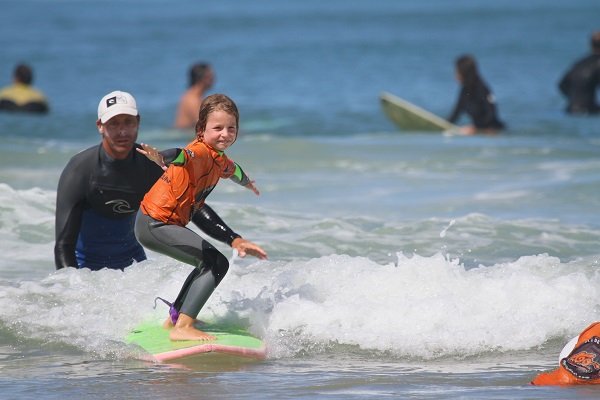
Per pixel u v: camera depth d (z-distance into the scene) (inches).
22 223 1343.5
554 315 925.8
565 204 1546.5
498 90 3833.7
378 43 6348.4
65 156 1951.3
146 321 943.7
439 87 3991.1
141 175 1010.7
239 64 4982.8
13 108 3019.2
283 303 946.7
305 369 831.7
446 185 1728.6
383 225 1378.0
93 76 4409.5
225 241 876.6
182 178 868.6
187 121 2659.9
